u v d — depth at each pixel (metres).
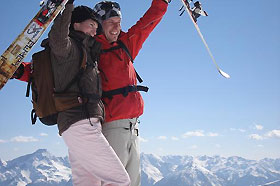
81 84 2.98
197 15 4.17
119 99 3.61
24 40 2.84
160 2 4.09
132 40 3.95
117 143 3.57
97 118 3.05
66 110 2.95
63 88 2.94
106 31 3.82
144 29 4.02
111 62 3.67
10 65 2.81
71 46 2.92
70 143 3.01
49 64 3.00
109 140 3.57
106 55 3.69
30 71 3.39
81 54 3.00
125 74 3.69
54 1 2.84
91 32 3.31
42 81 3.00
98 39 3.78
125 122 3.62
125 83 3.66
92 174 3.08
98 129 3.04
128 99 3.65
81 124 2.95
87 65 3.07
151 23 4.05
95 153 2.98
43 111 3.02
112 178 3.02
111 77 3.62
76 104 2.95
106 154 3.01
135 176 3.74
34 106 3.12
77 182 3.13
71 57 2.94
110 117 3.56
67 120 2.94
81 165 3.11
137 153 3.77
